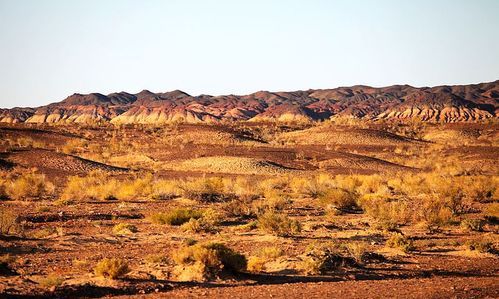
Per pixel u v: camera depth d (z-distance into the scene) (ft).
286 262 62.23
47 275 53.98
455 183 189.16
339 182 207.72
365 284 51.16
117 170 278.26
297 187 197.47
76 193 170.50
